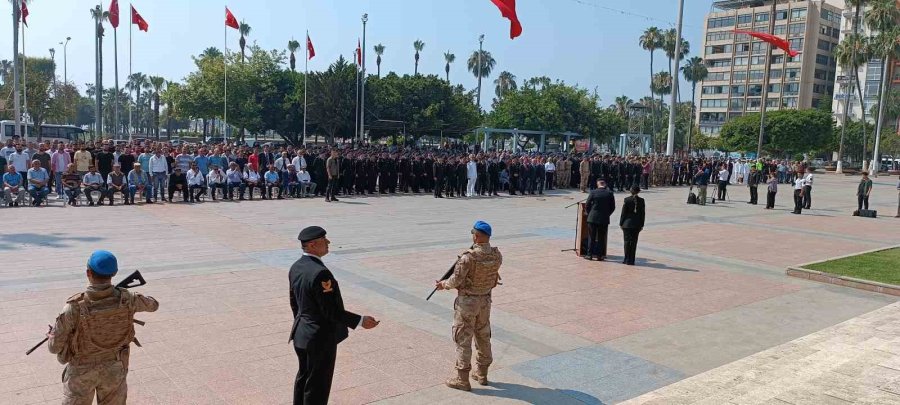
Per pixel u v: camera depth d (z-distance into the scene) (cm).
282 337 699
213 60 5503
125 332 399
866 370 610
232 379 576
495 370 634
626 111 10262
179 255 1123
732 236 1681
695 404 518
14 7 3075
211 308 801
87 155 2025
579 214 1285
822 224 2058
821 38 9975
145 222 1514
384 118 5194
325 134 5597
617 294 974
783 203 2834
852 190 4003
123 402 404
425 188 2661
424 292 933
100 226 1423
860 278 1087
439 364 641
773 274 1177
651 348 723
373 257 1180
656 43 7888
